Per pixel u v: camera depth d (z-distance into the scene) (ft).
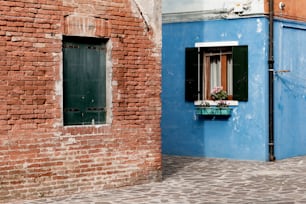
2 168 33.81
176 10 59.00
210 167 49.96
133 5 40.42
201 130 57.82
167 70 59.72
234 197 35.76
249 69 54.80
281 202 34.04
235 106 55.62
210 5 56.90
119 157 39.60
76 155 37.22
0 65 33.78
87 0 37.86
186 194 36.83
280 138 55.93
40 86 35.53
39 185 35.45
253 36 54.54
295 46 57.72
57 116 36.27
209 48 57.31
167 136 60.08
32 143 35.12
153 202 34.09
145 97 41.16
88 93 38.42
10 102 34.17
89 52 38.47
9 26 34.19
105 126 38.73
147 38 41.27
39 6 35.50
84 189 37.65
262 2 53.98
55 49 36.24
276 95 55.36
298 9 58.03
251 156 54.90
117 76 39.52
